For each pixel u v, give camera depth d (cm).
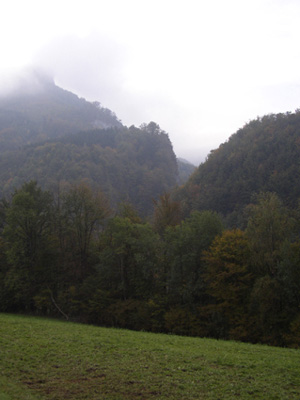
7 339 1617
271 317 2841
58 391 1001
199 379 1120
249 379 1133
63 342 1617
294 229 3516
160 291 3716
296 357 1484
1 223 4809
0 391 947
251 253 3294
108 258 3894
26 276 4138
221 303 3192
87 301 3941
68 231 4409
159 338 1920
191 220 4088
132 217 4975
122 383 1072
